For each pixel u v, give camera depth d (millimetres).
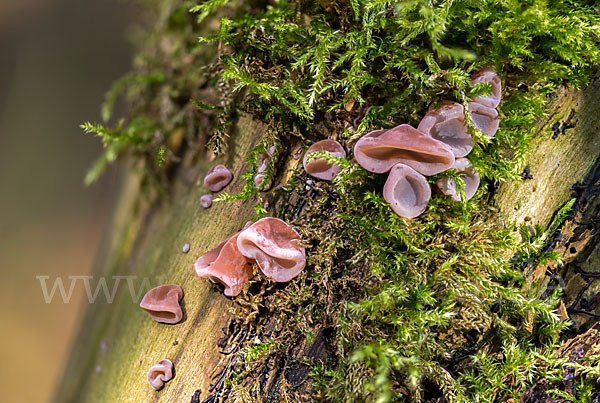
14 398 1032
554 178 479
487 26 472
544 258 478
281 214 491
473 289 464
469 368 474
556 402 465
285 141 497
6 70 1225
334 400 464
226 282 482
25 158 1170
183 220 532
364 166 463
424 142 454
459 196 467
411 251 469
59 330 1077
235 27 512
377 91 481
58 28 1240
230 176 514
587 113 478
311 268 478
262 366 480
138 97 602
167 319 507
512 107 475
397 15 472
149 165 573
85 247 1133
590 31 468
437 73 466
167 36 605
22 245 1118
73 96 1202
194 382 494
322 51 477
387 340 462
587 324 479
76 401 586
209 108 521
